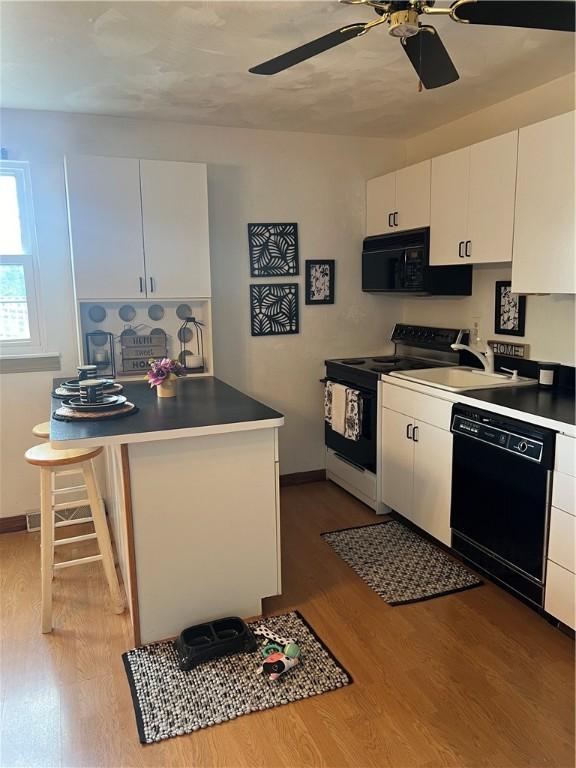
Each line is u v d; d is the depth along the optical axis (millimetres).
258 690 2057
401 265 3703
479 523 2711
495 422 2535
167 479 2254
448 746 1804
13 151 3264
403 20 1583
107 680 2121
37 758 1780
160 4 2008
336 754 1780
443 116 3520
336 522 3533
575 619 2217
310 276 4059
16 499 3516
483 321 3516
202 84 2859
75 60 2525
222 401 2797
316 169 3969
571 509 2189
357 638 2355
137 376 3586
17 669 2182
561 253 2529
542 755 1766
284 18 2129
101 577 2908
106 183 3223
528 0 1482
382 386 3498
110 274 3297
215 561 2385
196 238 3449
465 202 3105
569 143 2449
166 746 1822
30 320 3439
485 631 2398
